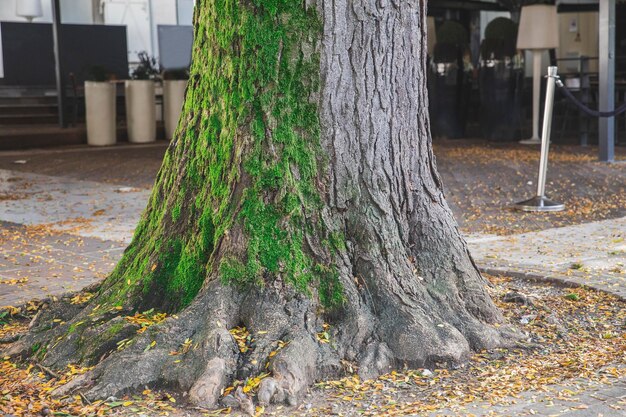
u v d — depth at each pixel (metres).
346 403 4.68
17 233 10.34
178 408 4.62
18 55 26.19
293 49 5.38
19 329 6.17
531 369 5.15
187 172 5.81
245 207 5.42
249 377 4.80
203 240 5.61
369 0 5.42
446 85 22.77
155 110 24.59
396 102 5.59
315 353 5.00
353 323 5.22
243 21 5.41
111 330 5.29
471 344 5.43
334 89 5.41
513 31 22.02
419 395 4.78
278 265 5.34
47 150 21.69
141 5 28.84
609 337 5.83
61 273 8.05
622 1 26.39
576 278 7.47
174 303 5.63
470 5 23.97
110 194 13.75
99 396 4.74
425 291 5.53
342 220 5.46
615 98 20.39
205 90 5.74
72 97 25.98
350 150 5.48
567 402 4.62
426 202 5.77
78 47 26.95
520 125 22.59
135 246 6.09
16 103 25.30
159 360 4.93
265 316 5.16
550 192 13.04
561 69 28.89
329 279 5.35
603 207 11.67
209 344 4.91
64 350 5.30
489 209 11.62
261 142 5.44
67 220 11.23
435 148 20.20
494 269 7.88
